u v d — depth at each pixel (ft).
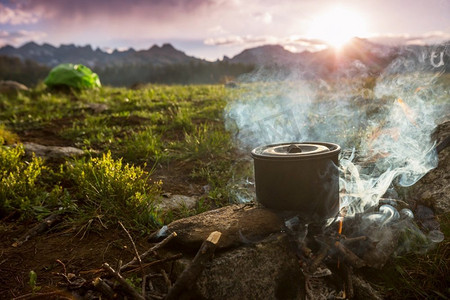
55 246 2.66
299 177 2.19
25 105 8.60
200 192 3.63
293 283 2.10
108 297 1.93
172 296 1.82
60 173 3.82
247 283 1.97
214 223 2.22
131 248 2.58
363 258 2.11
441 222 2.51
